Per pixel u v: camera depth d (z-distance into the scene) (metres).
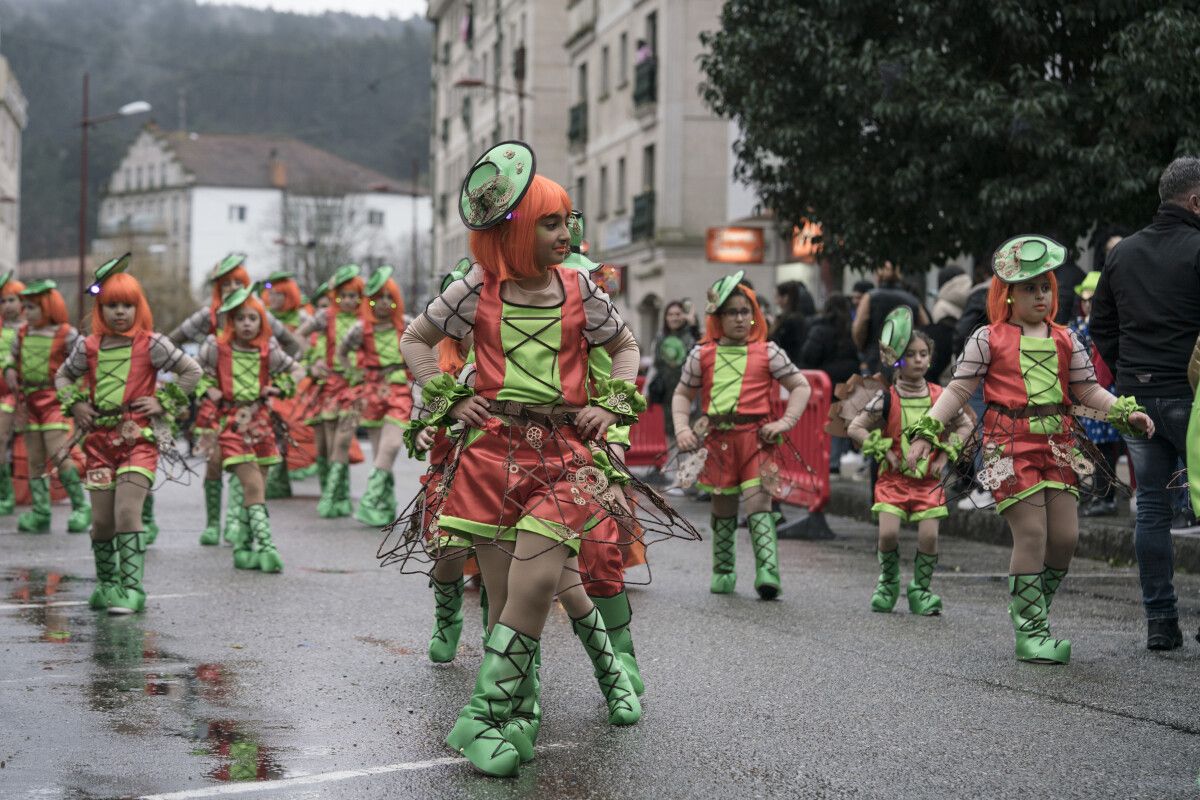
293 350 13.16
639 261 38.12
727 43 14.30
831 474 16.28
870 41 13.43
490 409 4.86
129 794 4.51
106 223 134.12
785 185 14.93
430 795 4.52
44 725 5.38
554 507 4.77
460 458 4.91
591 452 4.88
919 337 8.17
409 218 129.00
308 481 18.67
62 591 8.81
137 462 7.97
